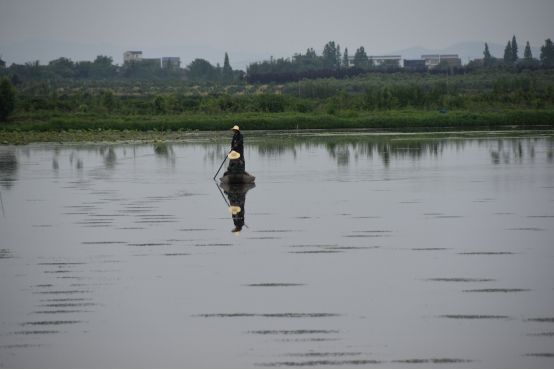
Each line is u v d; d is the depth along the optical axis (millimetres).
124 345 23375
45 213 48938
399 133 146000
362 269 31969
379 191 57375
